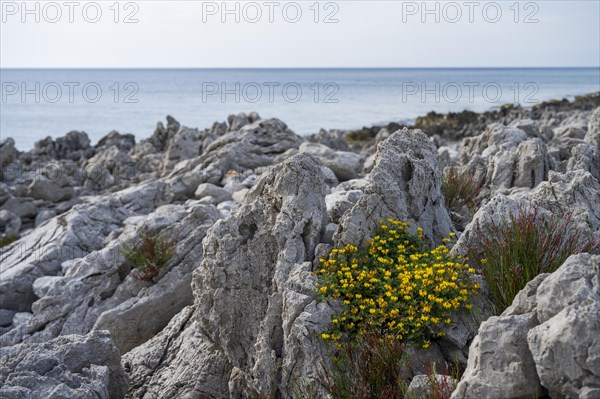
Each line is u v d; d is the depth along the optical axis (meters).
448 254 8.97
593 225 9.74
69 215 18.27
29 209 24.50
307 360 7.91
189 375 9.64
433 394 6.75
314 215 9.48
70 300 13.60
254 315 9.05
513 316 6.43
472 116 56.56
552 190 10.65
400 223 9.34
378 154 10.67
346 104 102.12
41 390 8.00
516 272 7.97
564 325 5.71
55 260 16.50
